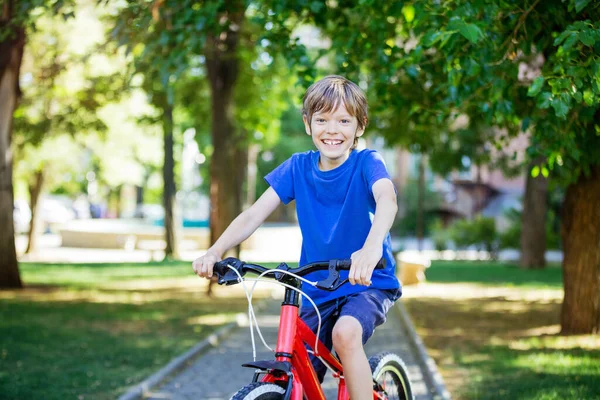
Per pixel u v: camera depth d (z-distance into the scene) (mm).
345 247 3443
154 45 8594
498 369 7484
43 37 17609
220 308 13203
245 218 3504
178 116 30516
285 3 8180
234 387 7027
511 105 6773
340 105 3277
